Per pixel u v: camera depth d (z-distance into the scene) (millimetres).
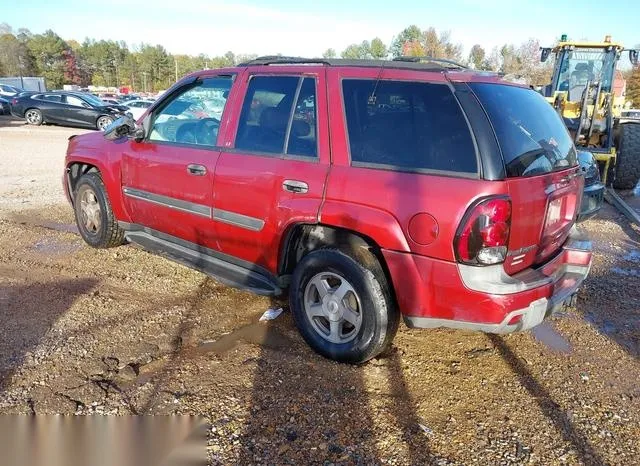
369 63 3479
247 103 3967
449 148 3035
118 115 21609
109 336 3799
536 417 3076
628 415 3127
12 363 3381
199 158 4160
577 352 3857
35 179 9898
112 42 115938
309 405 3082
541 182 3188
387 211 3111
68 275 4926
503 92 3336
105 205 5332
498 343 3936
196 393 3156
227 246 4129
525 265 3227
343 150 3373
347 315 3449
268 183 3660
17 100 21484
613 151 9570
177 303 4418
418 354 3725
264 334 3943
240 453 2672
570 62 11438
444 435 2885
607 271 5605
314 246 3715
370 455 2699
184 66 118812
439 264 2984
